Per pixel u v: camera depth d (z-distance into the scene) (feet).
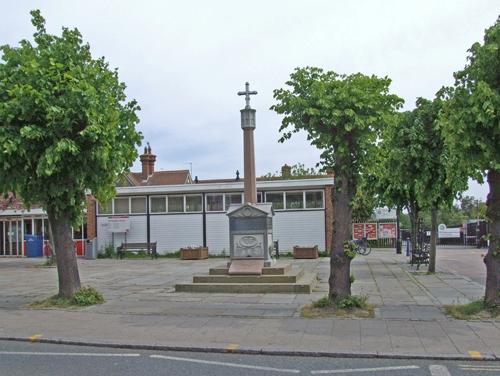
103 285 52.85
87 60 41.75
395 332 29.35
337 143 34.73
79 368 23.54
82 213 43.39
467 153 31.37
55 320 34.45
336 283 35.68
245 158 52.60
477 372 22.34
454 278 55.21
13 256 110.42
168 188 101.81
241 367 23.54
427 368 23.06
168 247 102.83
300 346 26.63
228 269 49.21
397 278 55.52
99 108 38.73
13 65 39.45
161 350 27.09
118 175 43.68
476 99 29.76
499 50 30.58
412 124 55.21
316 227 97.40
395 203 71.05
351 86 33.63
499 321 31.60
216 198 101.81
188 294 45.42
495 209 33.24
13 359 25.35
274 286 45.65
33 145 37.60
